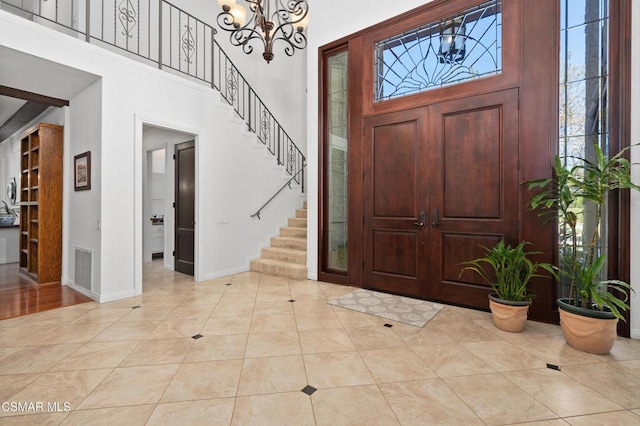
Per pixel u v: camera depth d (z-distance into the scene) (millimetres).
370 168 3850
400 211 3629
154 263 5762
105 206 3402
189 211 4754
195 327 2709
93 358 2146
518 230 2930
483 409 1636
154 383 1856
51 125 4133
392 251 3697
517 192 2932
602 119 2662
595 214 2701
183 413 1596
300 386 1839
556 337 2512
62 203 4207
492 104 3055
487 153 3088
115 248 3490
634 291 2332
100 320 2855
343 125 4191
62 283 4137
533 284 2869
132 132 3611
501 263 2727
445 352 2264
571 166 2768
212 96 4457
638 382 1879
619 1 2543
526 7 2887
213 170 4477
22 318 2910
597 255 2693
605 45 2646
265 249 5188
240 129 4895
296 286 4059
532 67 2859
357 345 2375
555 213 2770
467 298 3199
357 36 3932
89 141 3586
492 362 2121
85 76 3309
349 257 4051
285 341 2438
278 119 7098
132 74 3600
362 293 3732
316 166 4344
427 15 3428
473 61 3189
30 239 4461
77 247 3828
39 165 4066
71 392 1760
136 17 5113
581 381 1891
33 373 1952
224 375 1947
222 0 2596
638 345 2367
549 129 2785
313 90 4367
